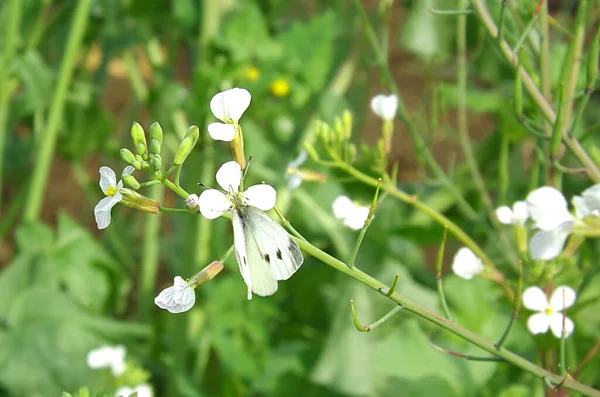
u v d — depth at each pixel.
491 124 1.67
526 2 0.66
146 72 1.74
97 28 1.01
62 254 0.91
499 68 0.95
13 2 0.85
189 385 0.83
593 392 0.52
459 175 0.95
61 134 1.04
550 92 0.64
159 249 1.18
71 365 0.83
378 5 0.90
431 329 0.84
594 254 0.69
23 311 0.86
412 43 0.90
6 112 0.98
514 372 0.77
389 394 0.78
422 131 0.96
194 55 0.91
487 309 0.79
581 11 0.58
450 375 0.73
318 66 0.87
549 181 0.65
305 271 0.89
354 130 0.99
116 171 1.15
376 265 0.87
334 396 0.80
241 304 0.85
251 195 0.47
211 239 0.89
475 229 0.81
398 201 0.93
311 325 0.89
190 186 0.86
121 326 0.88
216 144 0.84
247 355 0.83
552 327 0.55
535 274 0.58
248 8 0.84
